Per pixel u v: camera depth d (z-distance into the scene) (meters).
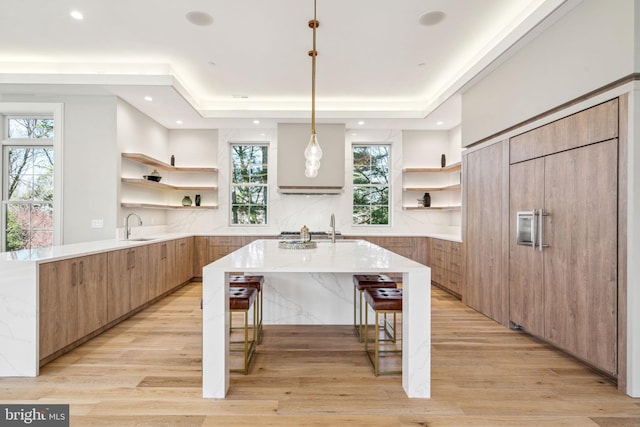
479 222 4.00
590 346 2.41
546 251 2.86
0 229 4.42
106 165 4.37
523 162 3.16
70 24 3.14
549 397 2.12
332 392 2.16
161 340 3.05
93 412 1.92
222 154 6.21
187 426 1.80
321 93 4.96
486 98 3.71
